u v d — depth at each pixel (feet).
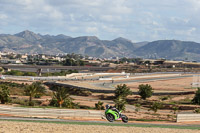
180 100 465.47
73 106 292.61
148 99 490.08
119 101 303.07
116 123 110.11
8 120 92.68
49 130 67.36
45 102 333.21
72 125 82.02
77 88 606.96
